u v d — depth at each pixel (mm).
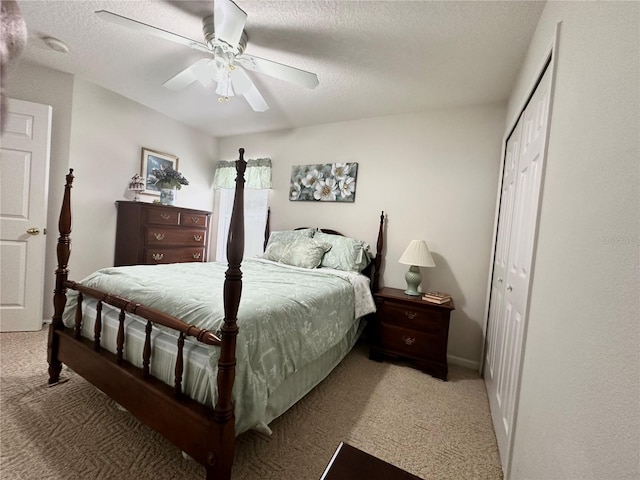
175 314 1271
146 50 2080
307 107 2812
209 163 3943
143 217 2787
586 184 750
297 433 1499
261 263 2760
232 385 1041
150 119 3166
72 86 2553
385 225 2867
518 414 1158
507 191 2020
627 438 501
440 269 2615
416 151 2742
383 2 1480
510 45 1710
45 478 1121
